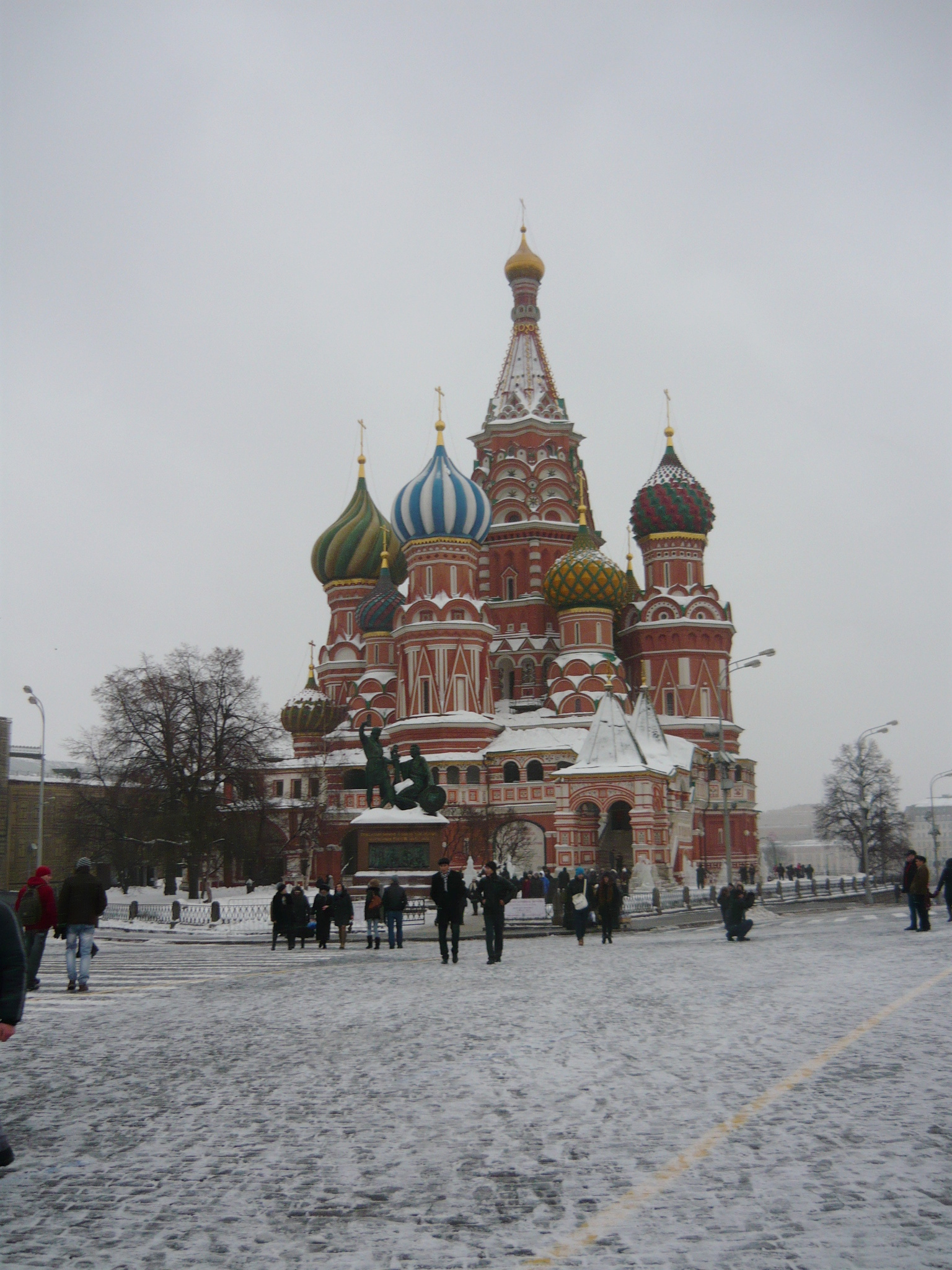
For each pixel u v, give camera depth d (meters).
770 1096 12.05
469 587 106.00
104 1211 8.99
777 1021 17.17
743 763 116.00
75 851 89.12
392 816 73.06
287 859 102.38
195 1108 12.48
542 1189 9.29
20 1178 9.92
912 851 37.47
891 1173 9.32
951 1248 7.77
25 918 24.84
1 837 115.31
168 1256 8.01
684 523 115.94
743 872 79.81
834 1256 7.68
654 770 80.56
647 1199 8.94
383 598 119.06
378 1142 10.87
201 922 59.22
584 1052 15.10
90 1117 12.15
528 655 113.19
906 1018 16.91
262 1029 18.11
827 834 124.94
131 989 25.34
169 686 83.00
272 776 113.31
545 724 104.12
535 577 115.94
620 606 109.88
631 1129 11.02
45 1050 16.53
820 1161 9.70
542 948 37.62
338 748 112.50
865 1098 11.80
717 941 37.75
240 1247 8.16
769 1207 8.65
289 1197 9.26
